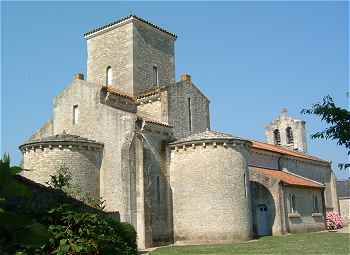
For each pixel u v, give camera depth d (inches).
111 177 1237.1
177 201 1277.1
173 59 1707.7
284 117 2410.2
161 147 1314.0
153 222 1230.9
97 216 446.6
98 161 1262.3
